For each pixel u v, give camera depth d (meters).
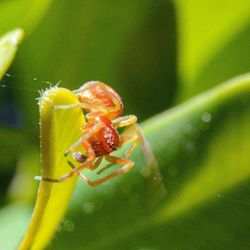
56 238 0.09
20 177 0.09
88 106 0.08
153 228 0.09
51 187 0.08
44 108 0.07
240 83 0.08
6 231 0.09
